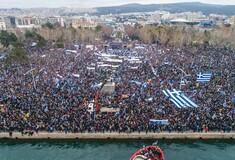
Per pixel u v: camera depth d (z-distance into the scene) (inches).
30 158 1583.4
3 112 1838.1
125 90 2293.3
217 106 1957.4
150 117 1817.2
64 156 1606.8
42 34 5634.8
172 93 2190.0
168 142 1777.8
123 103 2010.3
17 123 1770.4
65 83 2461.9
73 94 2153.1
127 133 1777.8
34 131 1770.4
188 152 1659.7
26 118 1791.3
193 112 1867.6
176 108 1931.6
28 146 1720.0
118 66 3240.7
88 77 2719.0
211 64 3297.2
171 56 3949.3
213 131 1812.3
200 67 3107.8
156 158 1425.9
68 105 1947.6
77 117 1820.9
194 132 1793.8
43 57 3762.3
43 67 3095.5
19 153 1636.3
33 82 2427.4
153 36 5920.3
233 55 4050.2
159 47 5123.0
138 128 1775.3
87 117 1827.0
